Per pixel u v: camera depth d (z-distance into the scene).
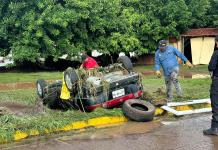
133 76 11.13
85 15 24.16
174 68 12.02
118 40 26.30
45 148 8.36
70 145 8.51
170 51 12.05
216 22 28.36
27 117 10.09
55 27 24.22
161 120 10.56
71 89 10.93
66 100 11.41
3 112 10.54
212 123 8.84
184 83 16.91
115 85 10.78
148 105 10.71
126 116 10.52
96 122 10.13
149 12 27.45
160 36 27.61
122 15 26.55
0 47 26.69
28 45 24.45
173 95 13.00
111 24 25.67
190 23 28.28
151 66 27.78
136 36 27.34
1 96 14.97
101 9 24.83
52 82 13.07
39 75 22.77
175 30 27.64
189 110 10.99
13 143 8.82
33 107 12.06
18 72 25.55
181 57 12.13
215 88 8.60
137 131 9.47
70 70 11.02
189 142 8.38
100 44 26.25
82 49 25.70
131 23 26.69
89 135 9.26
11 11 24.58
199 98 12.39
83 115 10.35
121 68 11.63
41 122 9.53
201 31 28.86
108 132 9.46
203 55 28.91
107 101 10.80
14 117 9.80
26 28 24.03
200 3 28.89
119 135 9.17
